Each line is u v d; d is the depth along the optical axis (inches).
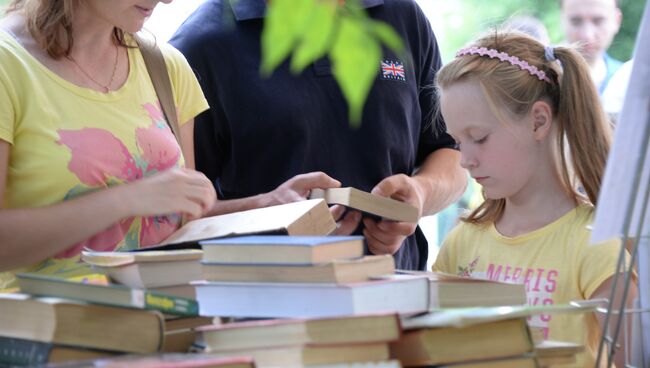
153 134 97.5
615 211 65.4
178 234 89.3
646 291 75.3
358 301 60.4
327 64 121.3
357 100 39.5
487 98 97.6
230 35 120.5
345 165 121.6
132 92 98.0
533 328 66.6
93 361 55.2
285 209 86.6
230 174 122.1
